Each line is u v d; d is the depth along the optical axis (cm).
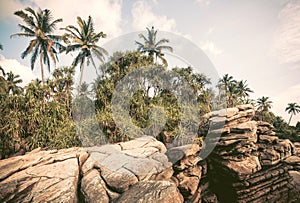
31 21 1669
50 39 1750
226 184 984
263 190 982
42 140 895
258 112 2916
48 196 461
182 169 757
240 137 980
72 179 513
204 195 958
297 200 1039
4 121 905
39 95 1152
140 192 494
